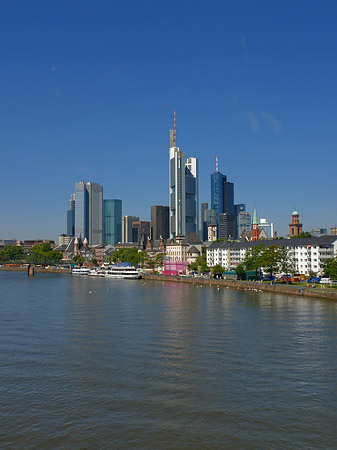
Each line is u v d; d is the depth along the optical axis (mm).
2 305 144375
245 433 49000
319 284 196625
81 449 46094
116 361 74000
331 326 103000
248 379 65062
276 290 185000
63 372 68375
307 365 71688
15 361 74250
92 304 146250
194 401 57125
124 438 48062
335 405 56125
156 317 116688
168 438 47969
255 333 95250
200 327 102125
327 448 46000
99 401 57219
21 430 49844
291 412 54062
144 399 57812
